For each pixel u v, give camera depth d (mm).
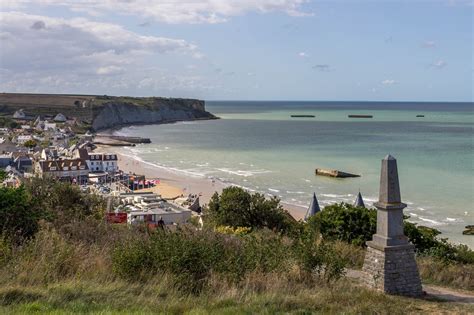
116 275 13477
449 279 17375
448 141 167125
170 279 13109
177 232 15766
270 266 14680
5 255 13836
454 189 82562
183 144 174125
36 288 11961
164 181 99125
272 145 164500
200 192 87312
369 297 13250
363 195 79625
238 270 13914
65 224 18906
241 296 12398
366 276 15008
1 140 154750
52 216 19484
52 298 11281
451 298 14328
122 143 172875
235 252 15125
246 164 120562
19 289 11617
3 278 12422
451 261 21688
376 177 98188
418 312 12555
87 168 111062
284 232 30828
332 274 15055
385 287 14320
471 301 13984
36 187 27266
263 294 12664
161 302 11734
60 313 10328
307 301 12438
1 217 16594
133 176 100875
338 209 26375
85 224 19172
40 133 190250
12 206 16859
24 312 10234
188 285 13039
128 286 12602
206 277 13312
